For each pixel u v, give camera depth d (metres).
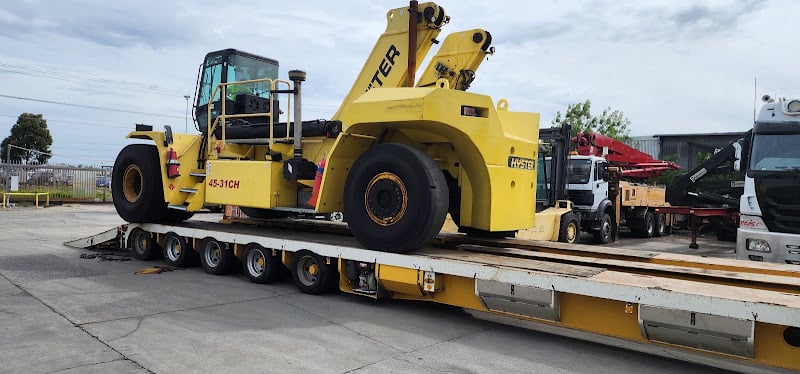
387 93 5.62
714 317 3.70
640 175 18.66
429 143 6.10
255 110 8.52
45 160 50.41
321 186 6.05
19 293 6.14
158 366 3.95
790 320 3.40
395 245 5.48
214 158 8.02
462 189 5.95
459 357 4.34
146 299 6.00
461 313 5.75
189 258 8.03
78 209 23.34
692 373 4.17
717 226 15.80
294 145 6.82
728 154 12.65
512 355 4.44
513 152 5.96
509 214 5.94
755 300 3.57
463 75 6.76
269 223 8.62
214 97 8.09
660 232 17.95
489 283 4.79
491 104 5.63
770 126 7.84
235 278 7.36
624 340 4.96
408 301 6.19
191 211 8.49
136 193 8.91
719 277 4.45
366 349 4.47
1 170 25.80
